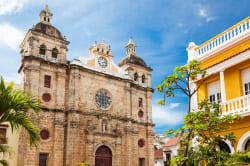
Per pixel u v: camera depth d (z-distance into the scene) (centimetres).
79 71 4547
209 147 1741
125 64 5534
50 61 4372
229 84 2244
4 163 1559
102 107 4728
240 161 1459
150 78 5788
